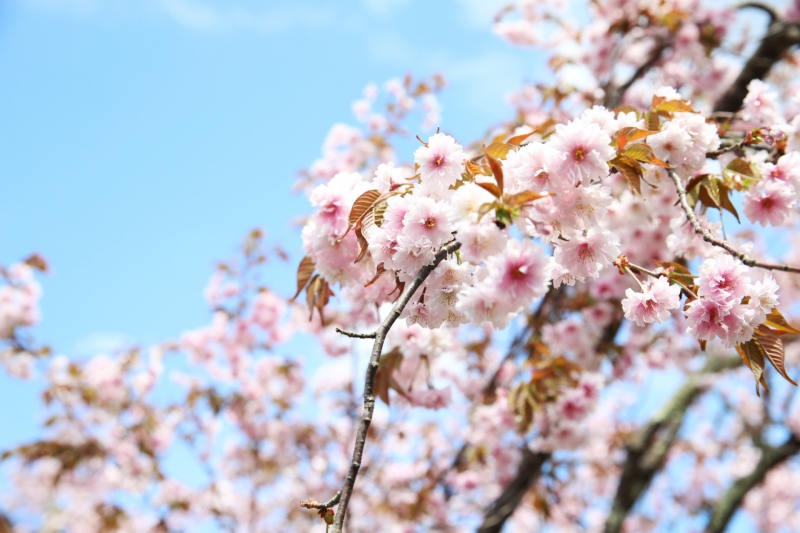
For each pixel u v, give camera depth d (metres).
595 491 8.95
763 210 2.41
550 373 4.16
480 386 6.05
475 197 1.83
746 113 2.82
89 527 8.29
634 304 2.00
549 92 6.00
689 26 6.15
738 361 7.95
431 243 1.87
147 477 7.36
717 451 10.71
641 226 3.16
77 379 6.83
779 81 6.04
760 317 1.93
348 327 6.23
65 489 7.58
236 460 7.82
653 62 6.00
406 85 6.41
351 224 2.12
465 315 1.92
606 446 7.98
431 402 3.66
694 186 2.46
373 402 1.64
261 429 7.33
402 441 7.34
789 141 2.44
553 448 4.80
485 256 1.77
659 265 2.06
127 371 7.02
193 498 7.62
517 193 1.79
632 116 2.33
